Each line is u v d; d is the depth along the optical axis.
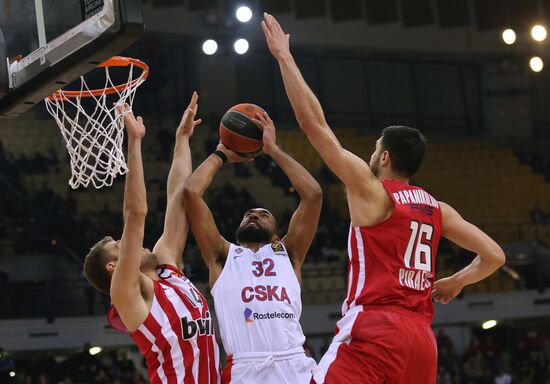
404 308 4.86
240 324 5.51
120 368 20.17
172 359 5.28
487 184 28.80
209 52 22.70
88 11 5.18
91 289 20.72
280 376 5.43
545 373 22.17
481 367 21.33
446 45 29.97
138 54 27.52
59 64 5.33
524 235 26.48
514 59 30.17
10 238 22.44
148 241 22.55
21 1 5.66
